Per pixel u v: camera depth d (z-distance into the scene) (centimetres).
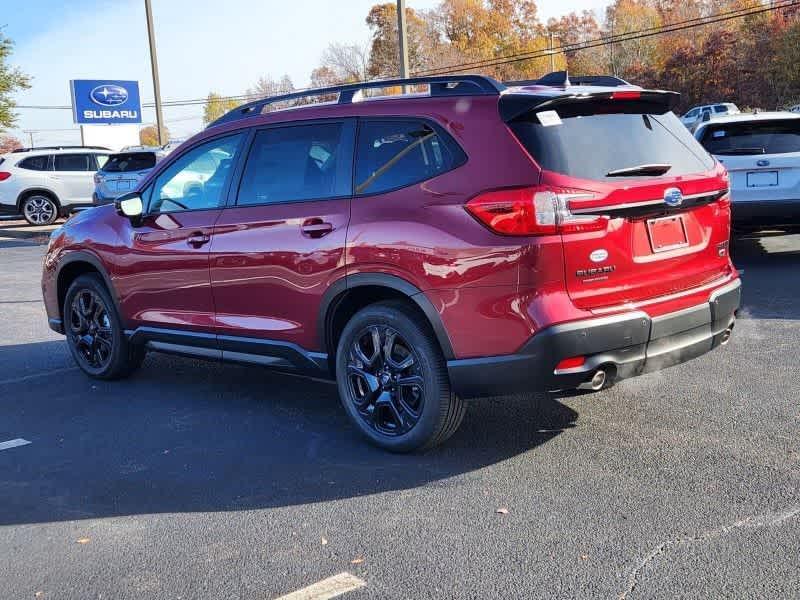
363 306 464
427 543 336
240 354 515
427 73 7662
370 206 432
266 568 322
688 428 454
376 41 7950
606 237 388
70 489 411
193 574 320
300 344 476
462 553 325
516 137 389
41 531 365
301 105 496
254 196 499
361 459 434
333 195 454
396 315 422
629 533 334
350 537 345
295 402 545
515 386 389
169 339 557
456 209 396
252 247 488
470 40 8569
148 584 314
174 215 543
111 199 1914
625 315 391
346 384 454
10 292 1113
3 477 432
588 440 443
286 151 488
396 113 437
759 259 1011
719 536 328
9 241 1928
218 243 509
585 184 382
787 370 553
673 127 442
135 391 589
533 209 376
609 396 517
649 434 447
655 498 366
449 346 401
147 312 569
